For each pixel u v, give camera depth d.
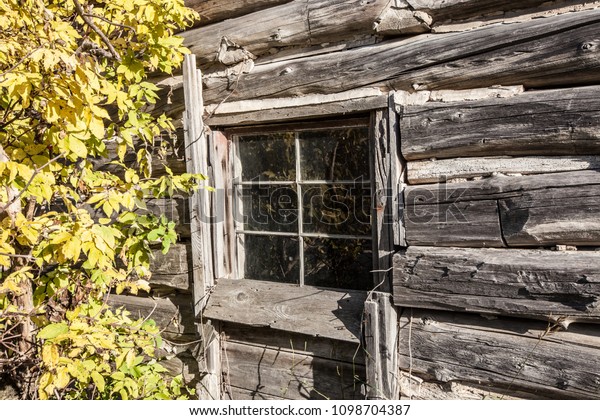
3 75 1.85
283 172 2.72
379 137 2.26
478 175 2.07
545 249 1.95
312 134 2.61
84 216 2.10
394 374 2.24
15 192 2.13
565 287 1.83
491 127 2.01
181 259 2.92
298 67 2.46
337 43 2.43
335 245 2.56
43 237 2.13
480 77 2.06
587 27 1.84
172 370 3.02
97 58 2.66
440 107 2.11
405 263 2.17
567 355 1.89
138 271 2.56
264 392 2.69
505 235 1.98
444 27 2.18
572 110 1.85
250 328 2.75
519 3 2.01
